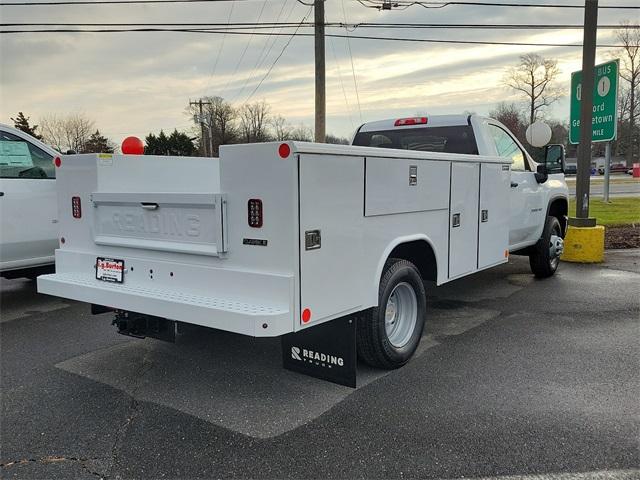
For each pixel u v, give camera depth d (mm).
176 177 5027
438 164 4430
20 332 5406
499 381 4012
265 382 4035
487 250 5461
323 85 15906
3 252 5941
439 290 7098
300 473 2830
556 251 7762
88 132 68125
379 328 3922
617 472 2818
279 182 3033
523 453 2998
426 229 4344
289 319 3053
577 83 10258
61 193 4379
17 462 2969
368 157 3555
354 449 3055
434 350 4715
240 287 3252
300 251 3066
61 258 4410
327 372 3605
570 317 5742
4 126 6016
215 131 71062
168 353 4703
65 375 4230
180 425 3369
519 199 6660
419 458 2957
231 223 3248
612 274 8117
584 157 9398
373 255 3703
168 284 3637
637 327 5383
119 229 3932
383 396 3754
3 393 3896
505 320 5652
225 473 2838
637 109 63031
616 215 15781
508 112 55344
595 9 9125
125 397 3801
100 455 3031
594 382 3982
